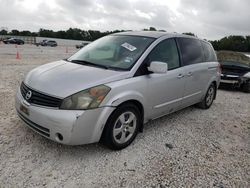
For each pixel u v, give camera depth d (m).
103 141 3.40
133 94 3.50
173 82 4.32
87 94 3.08
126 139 3.63
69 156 3.30
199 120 5.17
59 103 3.01
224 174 3.22
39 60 16.62
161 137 4.13
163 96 4.18
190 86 4.90
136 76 3.64
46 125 3.05
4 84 6.94
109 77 3.36
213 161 3.51
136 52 3.94
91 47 4.54
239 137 4.49
